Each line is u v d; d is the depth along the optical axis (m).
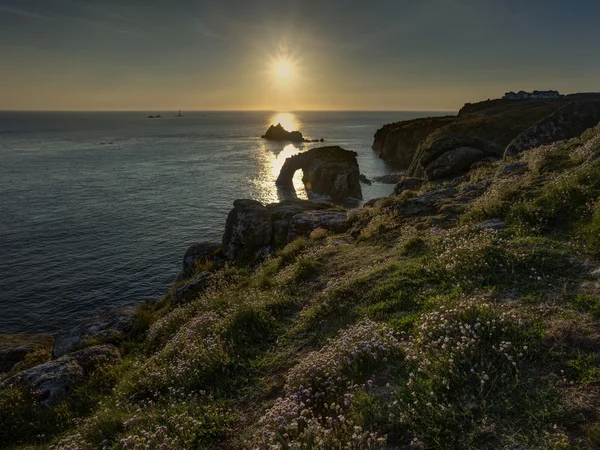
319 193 84.69
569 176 10.59
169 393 7.19
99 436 6.43
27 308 34.69
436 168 28.20
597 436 3.46
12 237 53.22
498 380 4.48
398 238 12.11
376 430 4.38
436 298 6.97
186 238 53.28
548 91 198.62
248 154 158.12
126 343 12.91
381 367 5.52
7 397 8.88
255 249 19.78
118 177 101.06
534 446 3.58
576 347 4.72
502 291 6.55
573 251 7.29
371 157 147.25
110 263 44.53
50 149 173.50
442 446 3.89
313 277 11.08
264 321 8.79
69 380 9.60
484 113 135.00
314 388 5.63
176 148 182.75
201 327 9.92
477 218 10.97
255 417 5.73
